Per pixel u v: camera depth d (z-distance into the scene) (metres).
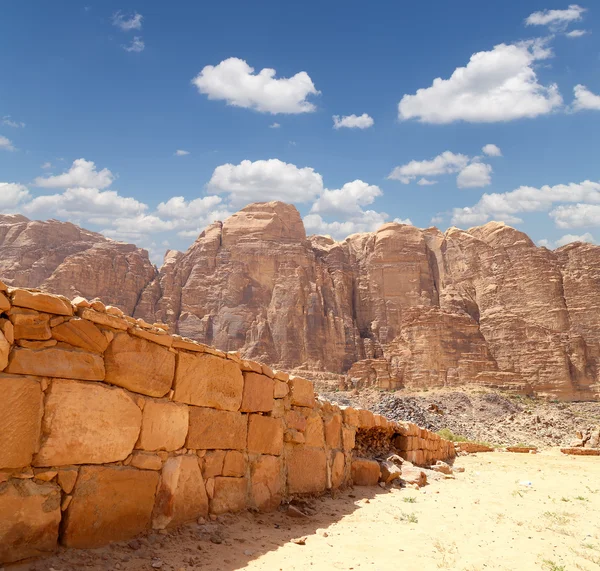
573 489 14.89
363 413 14.47
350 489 12.77
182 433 7.76
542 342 103.81
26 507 5.67
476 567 7.29
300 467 10.85
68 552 5.99
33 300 5.96
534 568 7.37
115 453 6.68
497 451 31.70
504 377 96.31
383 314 119.25
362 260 128.75
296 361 105.88
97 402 6.48
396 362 102.62
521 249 118.50
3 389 5.55
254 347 106.06
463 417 54.44
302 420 11.04
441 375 97.50
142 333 7.18
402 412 48.94
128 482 6.80
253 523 8.64
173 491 7.46
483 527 9.72
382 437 16.48
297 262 118.62
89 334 6.48
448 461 23.16
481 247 122.94
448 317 104.12
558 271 114.56
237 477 8.89
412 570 7.06
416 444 18.33
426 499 12.50
